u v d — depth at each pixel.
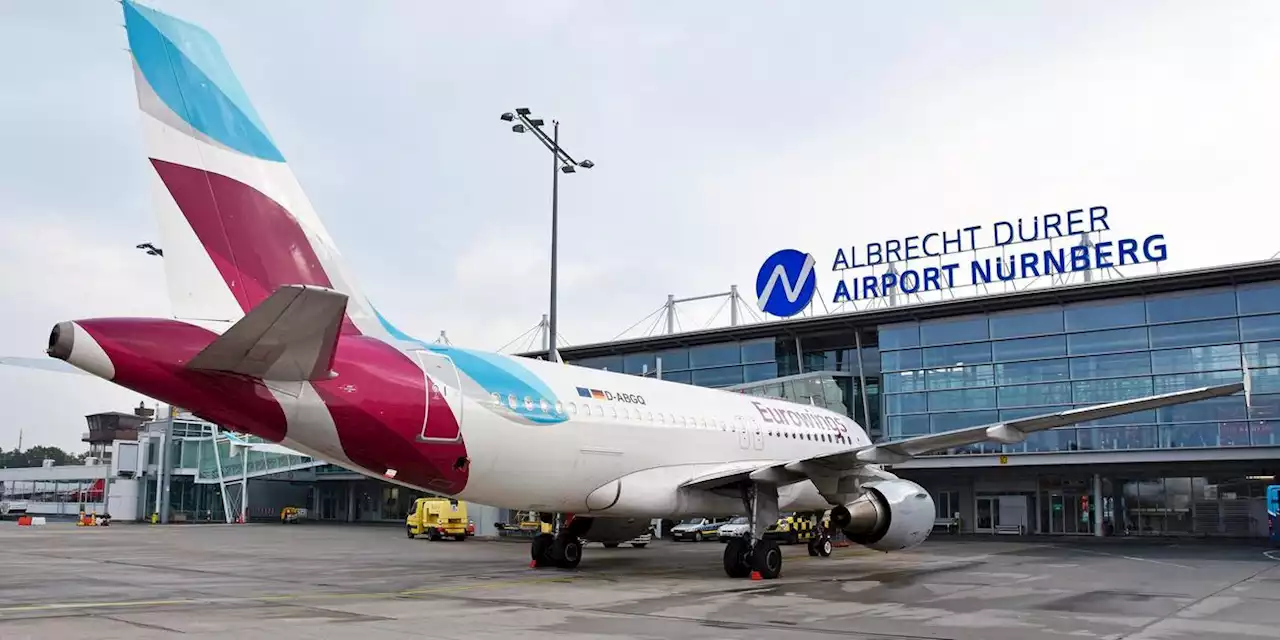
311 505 68.38
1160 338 31.02
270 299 9.64
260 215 12.73
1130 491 37.31
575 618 11.52
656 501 17.44
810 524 33.25
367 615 11.62
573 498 16.30
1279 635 10.52
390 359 13.48
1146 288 31.06
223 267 12.20
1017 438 15.90
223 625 10.52
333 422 12.52
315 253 13.38
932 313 35.09
